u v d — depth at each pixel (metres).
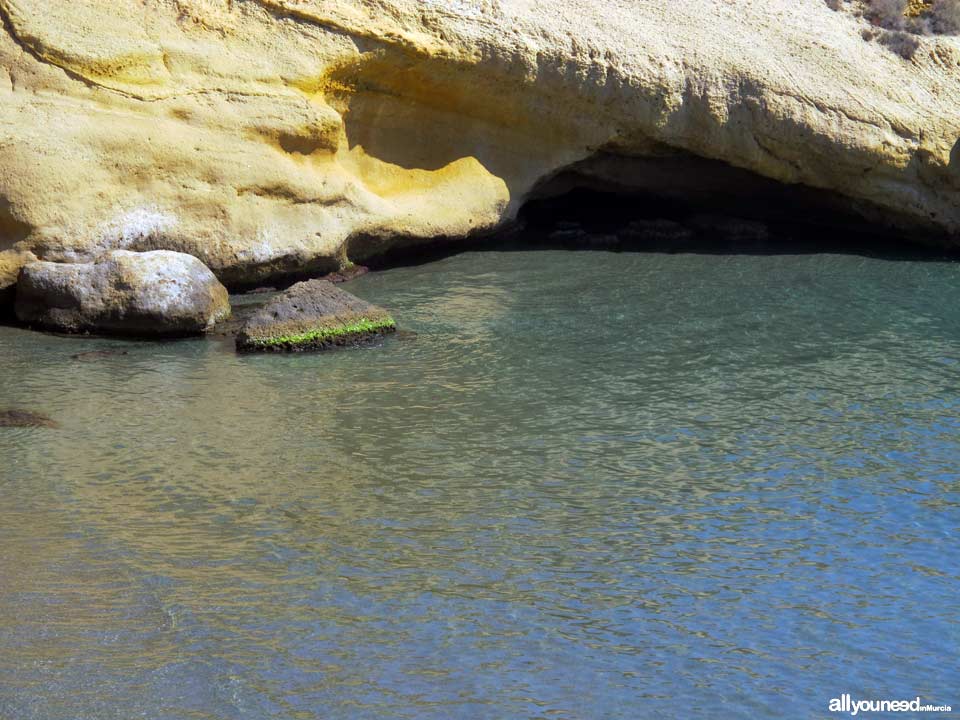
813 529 10.68
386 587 9.35
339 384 13.95
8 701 7.61
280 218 17.23
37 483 10.93
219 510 10.59
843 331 16.56
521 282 18.55
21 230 15.48
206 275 15.80
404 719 7.67
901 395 14.13
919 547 10.38
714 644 8.76
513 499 11.09
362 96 18.59
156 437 12.16
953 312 17.58
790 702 8.08
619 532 10.50
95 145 15.84
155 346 15.09
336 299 15.57
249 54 17.20
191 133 16.56
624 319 16.84
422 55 18.34
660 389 14.16
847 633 8.98
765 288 18.64
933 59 21.55
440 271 19.03
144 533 10.06
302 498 10.91
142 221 16.09
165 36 16.64
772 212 22.83
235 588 9.21
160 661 8.15
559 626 8.90
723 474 11.81
